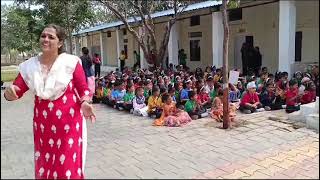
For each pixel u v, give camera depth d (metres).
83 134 2.79
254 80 8.62
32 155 2.52
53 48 2.62
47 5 13.20
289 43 8.95
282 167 4.09
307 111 6.29
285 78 8.05
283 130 5.91
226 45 6.02
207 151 4.76
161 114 6.80
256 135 5.64
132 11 14.80
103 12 23.14
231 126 6.21
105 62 25.28
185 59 16.22
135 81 9.26
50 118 2.61
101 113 7.79
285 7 9.31
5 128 2.77
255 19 13.25
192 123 6.62
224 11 5.99
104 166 3.10
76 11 14.20
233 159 4.39
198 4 14.48
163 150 4.76
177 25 15.62
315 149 4.80
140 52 17.12
